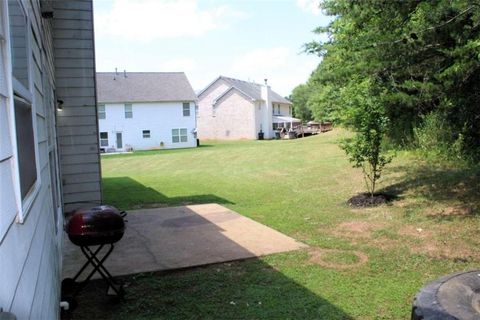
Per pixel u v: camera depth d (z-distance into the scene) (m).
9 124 1.26
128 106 33.16
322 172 11.60
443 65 5.59
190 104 34.62
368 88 6.63
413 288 4.04
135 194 10.10
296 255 5.05
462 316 2.50
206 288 4.13
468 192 7.29
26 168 1.66
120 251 5.30
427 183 8.26
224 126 42.59
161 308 3.72
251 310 3.64
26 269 1.42
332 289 4.05
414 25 5.56
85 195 8.09
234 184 11.14
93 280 4.34
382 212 6.95
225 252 5.19
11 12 1.55
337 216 6.96
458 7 4.90
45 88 4.28
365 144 7.55
